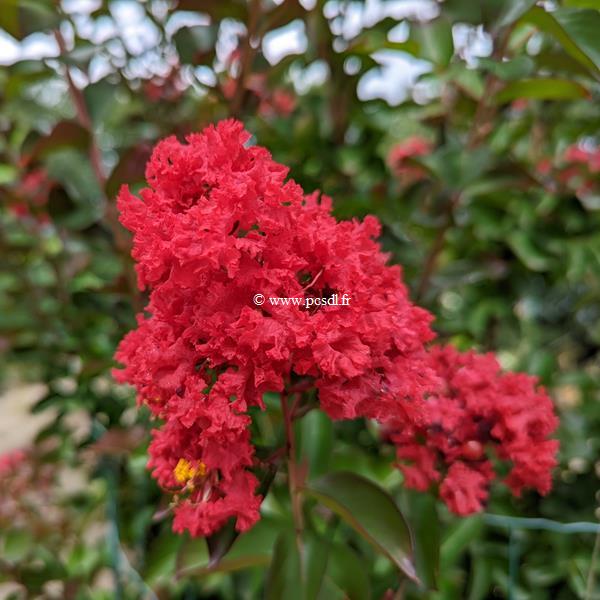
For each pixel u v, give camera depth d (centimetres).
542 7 29
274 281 22
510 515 44
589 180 50
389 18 37
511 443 28
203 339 24
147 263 23
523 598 44
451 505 28
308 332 22
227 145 24
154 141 38
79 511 54
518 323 52
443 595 41
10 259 48
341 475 28
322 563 28
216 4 35
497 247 52
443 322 48
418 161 37
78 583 48
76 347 47
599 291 47
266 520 32
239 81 37
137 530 48
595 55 28
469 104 43
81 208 41
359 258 25
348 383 23
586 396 51
